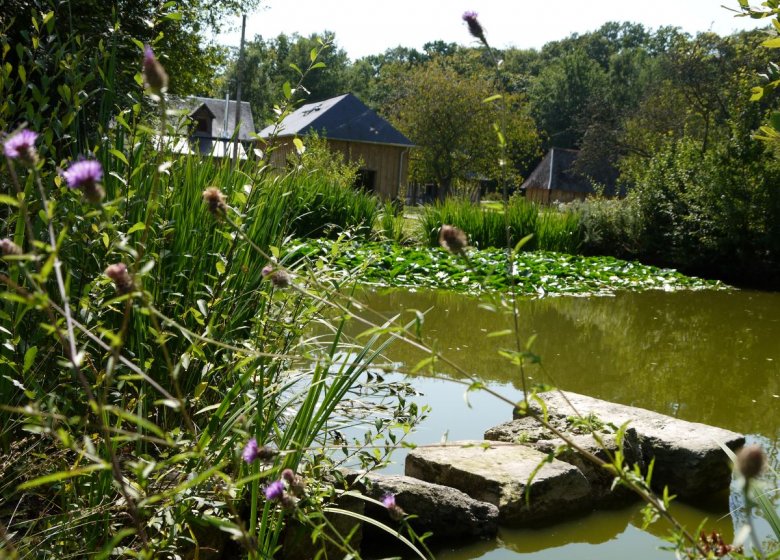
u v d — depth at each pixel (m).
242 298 3.21
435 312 8.45
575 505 3.49
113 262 2.62
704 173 15.67
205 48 17.28
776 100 18.34
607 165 46.03
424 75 43.38
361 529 2.86
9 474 2.23
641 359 6.84
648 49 77.88
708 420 5.03
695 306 10.82
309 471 2.45
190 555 2.35
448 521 3.15
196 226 3.22
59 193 2.45
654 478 3.86
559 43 79.00
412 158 44.03
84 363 2.36
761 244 15.01
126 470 2.26
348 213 13.96
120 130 2.92
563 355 6.79
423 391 5.08
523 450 3.76
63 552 2.00
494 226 15.48
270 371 2.74
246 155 3.79
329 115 31.80
